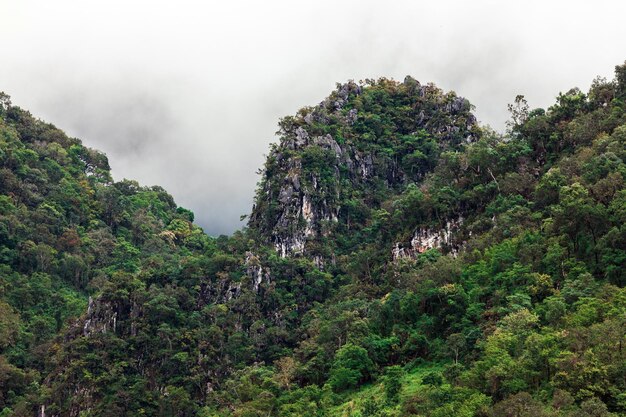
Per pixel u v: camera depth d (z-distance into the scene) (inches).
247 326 6008.9
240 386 4921.3
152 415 5295.3
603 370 2987.2
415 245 5659.5
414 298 4643.2
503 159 5595.5
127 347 5762.8
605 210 4050.2
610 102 5620.1
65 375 5511.8
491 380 3393.2
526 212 4849.9
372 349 4495.6
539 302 4035.4
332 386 4456.2
